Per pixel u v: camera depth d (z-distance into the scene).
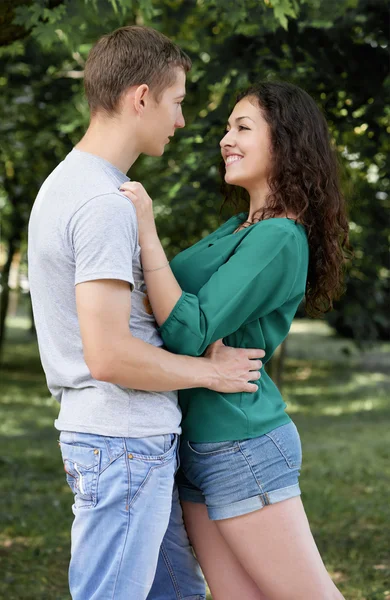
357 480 7.36
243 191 3.06
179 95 2.45
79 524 2.33
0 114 8.50
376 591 4.44
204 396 2.52
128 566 2.27
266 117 2.63
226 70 5.01
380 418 11.59
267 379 2.65
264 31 4.77
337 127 4.86
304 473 7.69
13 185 10.29
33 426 10.61
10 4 3.89
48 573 4.80
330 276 2.74
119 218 2.22
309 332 25.27
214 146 5.70
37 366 17.28
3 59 6.51
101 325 2.18
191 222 8.35
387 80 4.55
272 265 2.45
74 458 2.32
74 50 4.39
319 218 2.68
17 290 13.01
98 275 2.17
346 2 4.46
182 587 2.77
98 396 2.28
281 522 2.49
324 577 2.51
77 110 8.34
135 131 2.39
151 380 2.26
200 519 2.70
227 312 2.39
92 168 2.32
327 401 13.20
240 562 2.57
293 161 2.61
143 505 2.29
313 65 4.61
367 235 7.71
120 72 2.35
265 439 2.50
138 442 2.28
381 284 9.78
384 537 5.55
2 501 6.54
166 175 7.98
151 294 2.36
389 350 20.44
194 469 2.56
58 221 2.27
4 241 13.09
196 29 6.73
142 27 2.41
